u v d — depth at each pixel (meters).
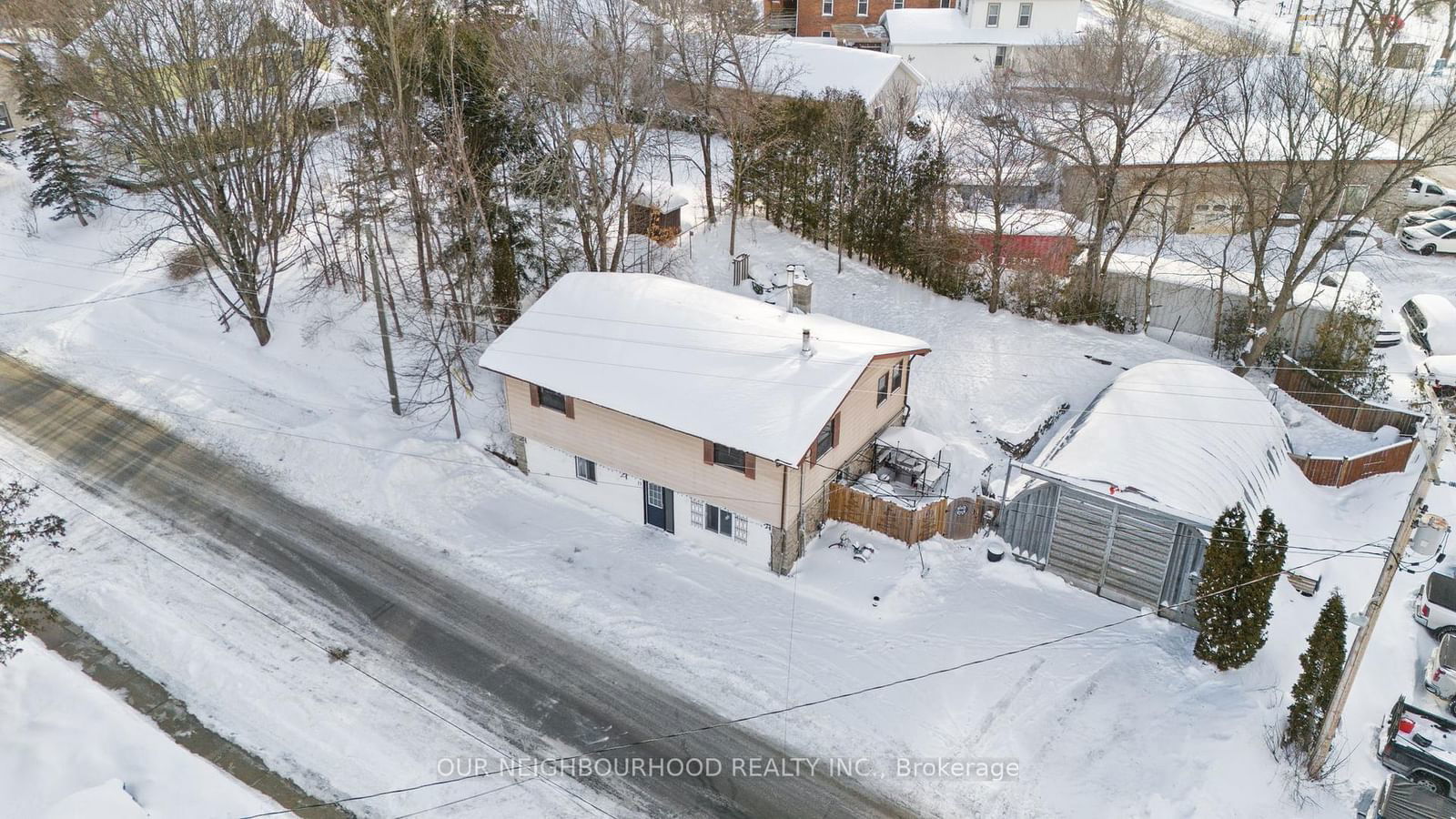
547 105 35.03
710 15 43.19
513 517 28.02
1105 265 36.25
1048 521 25.06
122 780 19.56
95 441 30.86
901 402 29.64
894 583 25.05
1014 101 41.12
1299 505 27.67
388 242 34.34
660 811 19.61
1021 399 32.56
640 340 27.12
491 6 42.44
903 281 39.59
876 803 19.77
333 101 39.59
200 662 22.73
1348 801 18.59
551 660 23.20
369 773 20.25
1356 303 34.16
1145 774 19.67
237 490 28.89
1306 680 19.14
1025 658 22.80
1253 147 40.22
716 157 48.47
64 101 39.12
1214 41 58.50
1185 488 24.41
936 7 66.56
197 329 36.69
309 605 24.64
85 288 39.47
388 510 28.19
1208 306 36.66
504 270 34.09
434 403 32.69
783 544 24.98
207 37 32.84
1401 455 29.67
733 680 22.53
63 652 22.94
